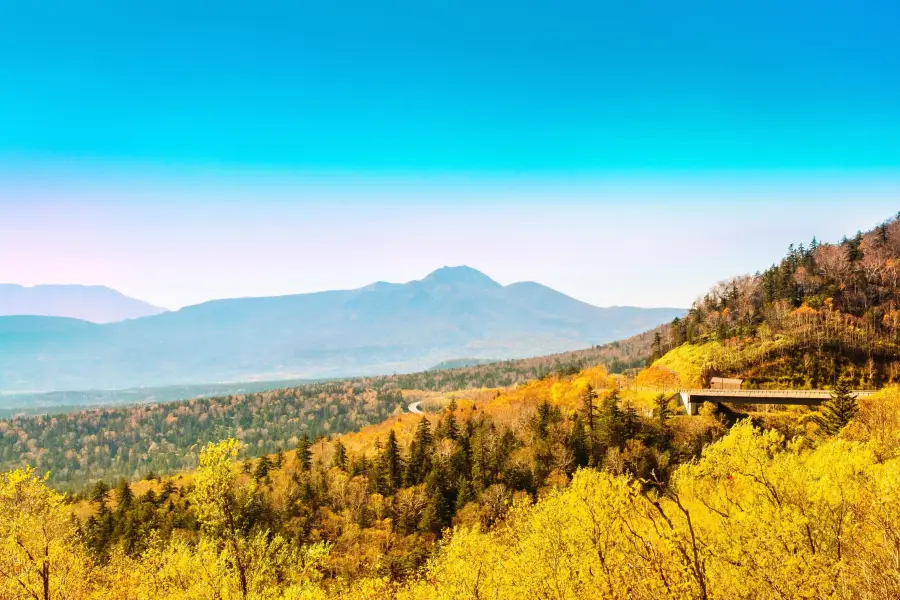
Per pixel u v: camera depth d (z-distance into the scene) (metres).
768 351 155.75
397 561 73.31
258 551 37.69
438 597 33.09
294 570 40.72
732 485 31.50
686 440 107.94
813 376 143.38
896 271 173.75
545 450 108.38
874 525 22.67
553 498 29.59
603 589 23.64
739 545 23.42
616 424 108.62
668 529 19.25
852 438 65.56
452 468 110.44
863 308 165.50
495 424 135.50
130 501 120.38
